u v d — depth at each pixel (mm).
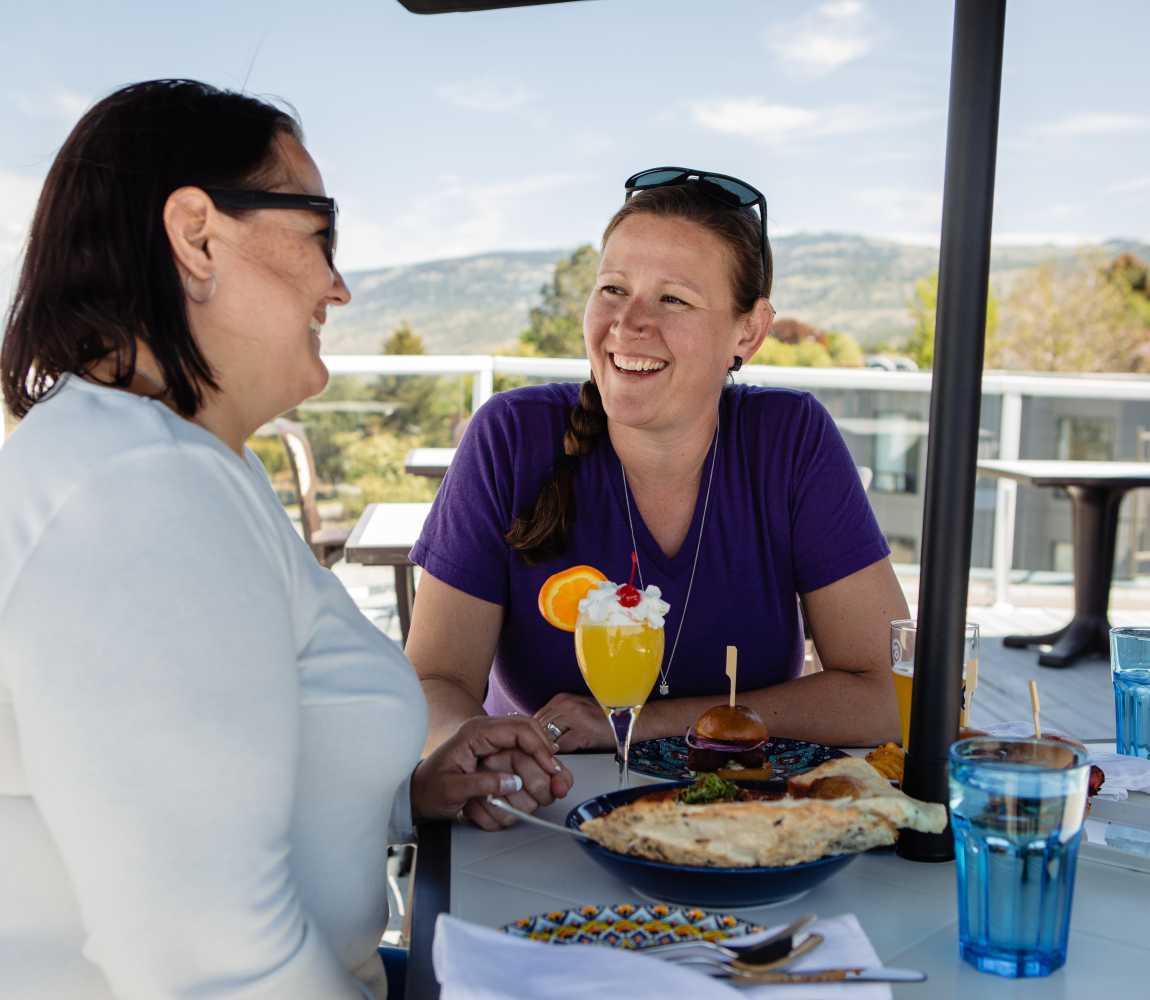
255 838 877
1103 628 5566
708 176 1716
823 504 1805
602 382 1718
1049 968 918
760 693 1683
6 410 1019
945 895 1069
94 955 875
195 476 895
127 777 831
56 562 838
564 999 781
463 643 1772
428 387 6309
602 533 1772
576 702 1573
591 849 1027
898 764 1304
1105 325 22375
